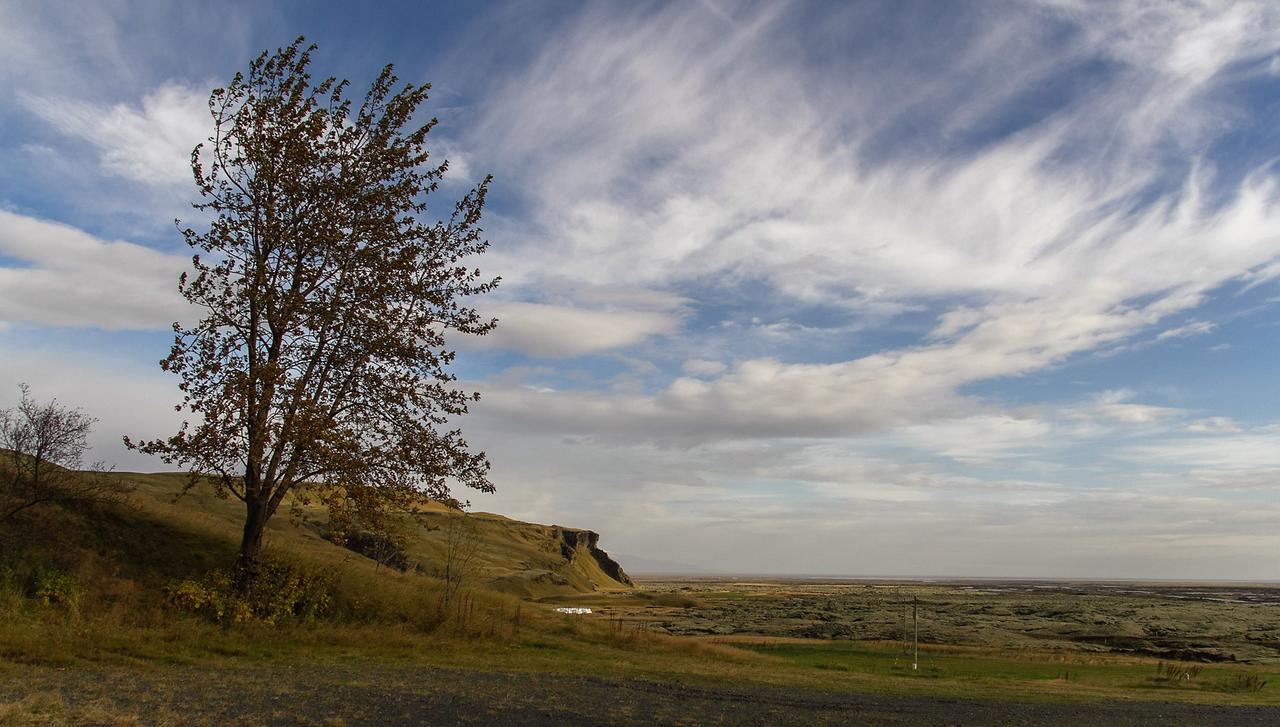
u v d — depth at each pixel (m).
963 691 24.95
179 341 23.62
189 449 22.77
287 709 12.16
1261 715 21.75
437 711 12.92
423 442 26.53
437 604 31.05
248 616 23.02
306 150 25.55
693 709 15.60
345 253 26.33
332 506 25.92
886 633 72.19
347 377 26.25
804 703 18.23
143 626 20.67
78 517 26.11
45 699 11.31
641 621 83.94
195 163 24.97
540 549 176.00
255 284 23.97
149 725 10.24
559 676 20.33
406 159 27.47
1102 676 37.16
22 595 20.34
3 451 24.59
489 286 28.59
